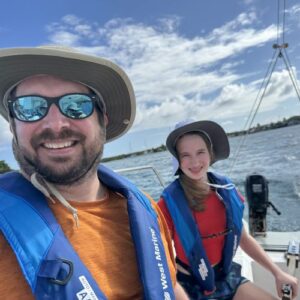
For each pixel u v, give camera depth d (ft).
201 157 2.50
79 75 1.29
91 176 1.43
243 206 2.71
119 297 1.21
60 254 1.06
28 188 1.24
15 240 1.04
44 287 0.98
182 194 2.49
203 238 2.45
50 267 1.02
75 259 1.09
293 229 6.66
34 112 1.24
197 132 2.54
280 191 11.87
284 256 3.04
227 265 2.51
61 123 1.25
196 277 2.39
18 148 1.29
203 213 2.47
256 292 2.42
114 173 1.70
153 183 12.35
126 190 1.57
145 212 1.55
